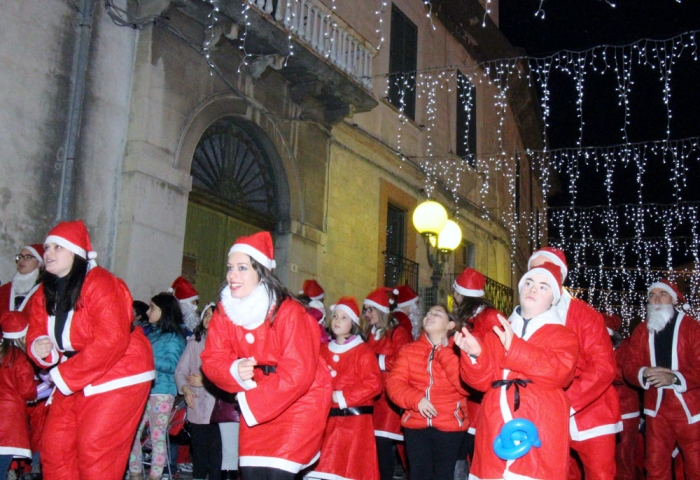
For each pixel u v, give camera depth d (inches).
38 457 289.9
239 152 487.8
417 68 698.8
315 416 170.6
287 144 509.4
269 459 164.1
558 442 156.2
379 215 622.5
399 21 676.7
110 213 391.5
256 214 492.4
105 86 396.8
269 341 168.6
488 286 824.9
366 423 257.4
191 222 444.8
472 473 165.2
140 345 196.2
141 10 413.1
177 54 424.5
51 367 196.7
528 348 156.4
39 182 363.3
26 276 289.6
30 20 366.0
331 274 549.3
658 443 269.9
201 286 448.5
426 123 710.5
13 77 355.3
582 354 199.2
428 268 705.0
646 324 282.7
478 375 162.7
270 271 173.0
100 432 182.4
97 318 183.2
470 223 810.8
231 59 460.8
